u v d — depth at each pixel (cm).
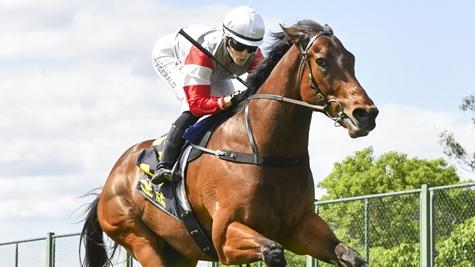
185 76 679
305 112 636
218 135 664
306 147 646
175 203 694
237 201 637
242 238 625
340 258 624
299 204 640
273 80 644
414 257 1062
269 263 608
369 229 1107
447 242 1030
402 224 1077
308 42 624
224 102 662
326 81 612
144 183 730
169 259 756
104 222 775
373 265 1091
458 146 2755
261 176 634
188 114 696
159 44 738
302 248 645
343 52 618
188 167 679
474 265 1005
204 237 684
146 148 748
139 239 750
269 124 637
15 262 1716
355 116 597
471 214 1013
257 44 669
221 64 678
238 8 674
